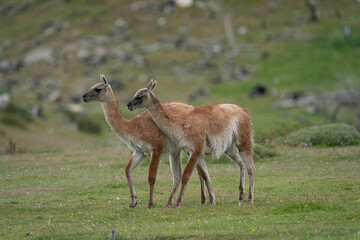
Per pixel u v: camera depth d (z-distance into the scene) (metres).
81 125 174.12
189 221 41.03
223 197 51.75
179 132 46.91
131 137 47.56
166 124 46.69
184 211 44.69
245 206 45.75
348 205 43.56
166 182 60.06
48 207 48.25
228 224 39.16
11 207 48.53
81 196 53.69
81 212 45.97
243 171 50.56
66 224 41.62
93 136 167.38
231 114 49.88
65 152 86.25
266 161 70.12
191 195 53.19
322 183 54.09
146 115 48.41
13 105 174.62
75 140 148.62
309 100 196.62
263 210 43.88
